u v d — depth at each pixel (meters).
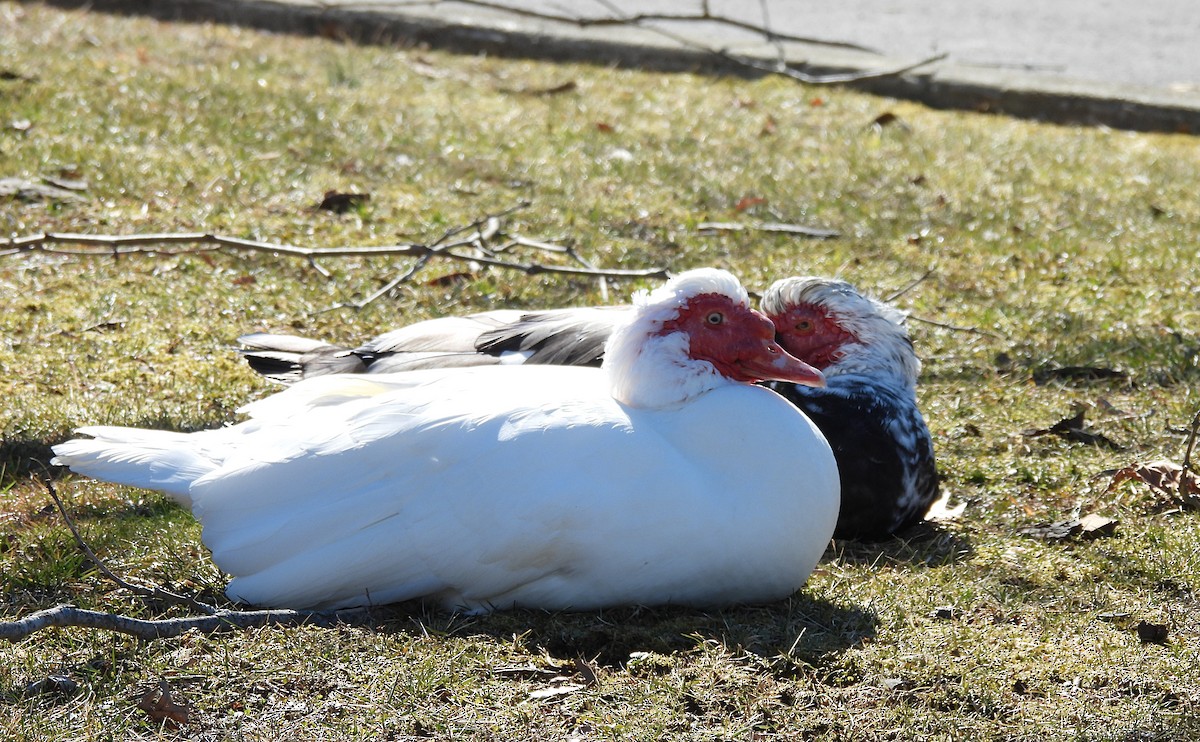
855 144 12.05
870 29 16.00
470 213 9.95
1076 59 15.16
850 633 4.88
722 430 4.85
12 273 8.45
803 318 6.21
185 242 7.90
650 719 4.24
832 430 5.93
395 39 14.40
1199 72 14.84
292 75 12.75
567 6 15.93
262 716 4.26
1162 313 8.67
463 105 12.46
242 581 4.93
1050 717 4.36
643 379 5.05
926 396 7.48
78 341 7.60
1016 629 4.98
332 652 4.56
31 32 13.24
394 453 4.86
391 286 8.21
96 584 5.20
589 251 9.42
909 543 5.96
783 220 10.23
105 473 5.07
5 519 5.76
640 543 4.72
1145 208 10.84
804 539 4.91
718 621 4.89
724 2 16.75
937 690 4.50
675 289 5.13
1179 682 4.59
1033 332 8.40
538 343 6.32
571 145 11.55
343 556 4.81
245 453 5.05
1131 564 5.55
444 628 4.83
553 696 4.41
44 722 4.18
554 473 4.72
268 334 7.07
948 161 11.72
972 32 16.08
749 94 13.46
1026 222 10.38
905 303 8.80
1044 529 5.98
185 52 13.10
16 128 10.55
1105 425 7.12
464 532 4.76
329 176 10.38
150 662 4.48
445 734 4.18
